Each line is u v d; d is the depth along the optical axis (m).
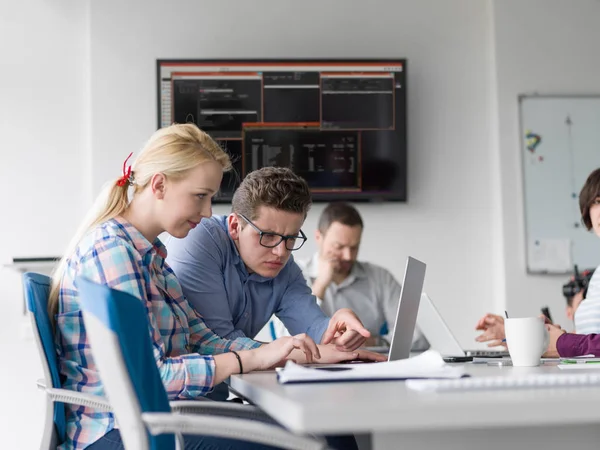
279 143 4.08
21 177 4.11
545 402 0.97
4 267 3.95
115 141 4.08
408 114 4.23
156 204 1.83
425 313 2.47
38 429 4.04
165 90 4.04
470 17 4.27
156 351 1.68
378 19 4.23
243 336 2.17
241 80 4.07
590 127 4.23
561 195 4.20
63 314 1.71
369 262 4.09
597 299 2.51
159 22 4.12
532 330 1.74
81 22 4.18
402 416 0.95
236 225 2.21
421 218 4.21
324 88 4.11
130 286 1.67
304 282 2.43
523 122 4.21
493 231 4.23
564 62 4.24
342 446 1.80
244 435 1.12
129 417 1.19
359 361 1.98
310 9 4.20
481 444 1.13
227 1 4.16
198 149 1.83
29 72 4.14
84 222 1.84
